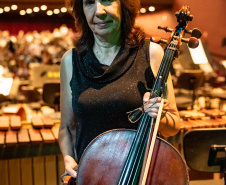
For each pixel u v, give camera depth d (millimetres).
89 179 1222
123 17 1356
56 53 8281
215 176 2783
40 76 4656
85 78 1361
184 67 4227
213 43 6891
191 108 3957
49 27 14320
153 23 8930
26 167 2393
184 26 1313
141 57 1343
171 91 1366
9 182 2371
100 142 1244
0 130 2541
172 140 2500
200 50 3982
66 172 1428
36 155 2334
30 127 2730
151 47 1358
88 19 1325
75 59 1416
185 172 1170
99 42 1379
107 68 1321
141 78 1316
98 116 1317
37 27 14320
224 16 6926
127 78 1313
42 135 2416
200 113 2934
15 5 9250
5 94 3557
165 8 8672
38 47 8977
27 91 4461
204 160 1902
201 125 2578
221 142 1897
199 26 6930
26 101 4887
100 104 1303
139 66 1330
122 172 1160
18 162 2375
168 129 1317
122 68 1314
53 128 2619
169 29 1323
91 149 1245
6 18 14109
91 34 1417
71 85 1396
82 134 1377
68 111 1481
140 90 1306
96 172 1220
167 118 1307
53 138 2320
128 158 1170
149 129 1167
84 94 1337
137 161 1149
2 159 2281
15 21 14188
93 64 1350
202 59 3957
